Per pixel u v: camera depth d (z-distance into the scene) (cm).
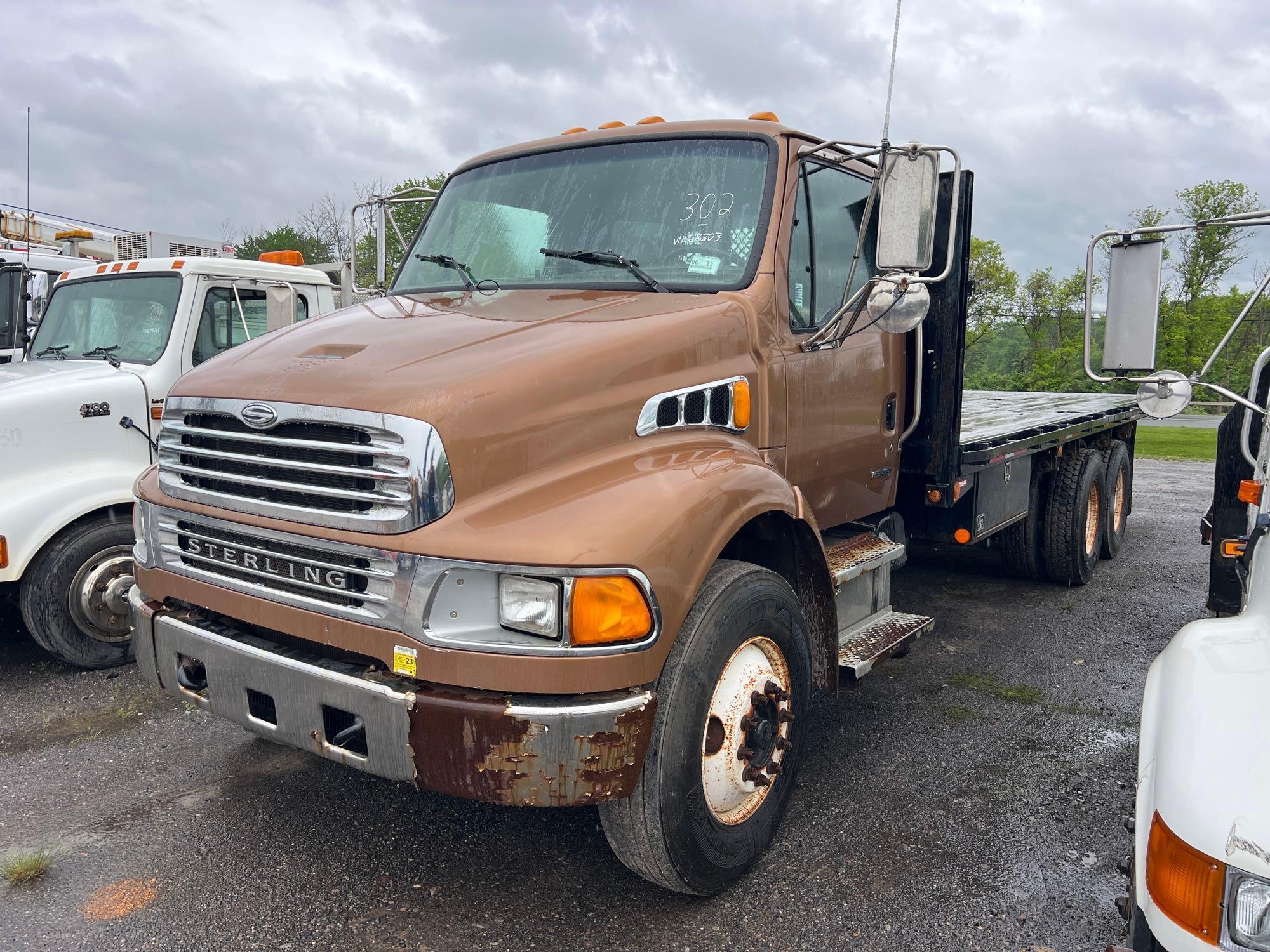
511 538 252
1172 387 327
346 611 269
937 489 506
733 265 361
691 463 302
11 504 489
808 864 330
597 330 309
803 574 363
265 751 424
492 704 251
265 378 293
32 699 489
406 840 347
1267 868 171
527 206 409
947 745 432
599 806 285
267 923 296
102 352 591
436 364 281
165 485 319
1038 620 639
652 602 262
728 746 302
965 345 489
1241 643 234
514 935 290
